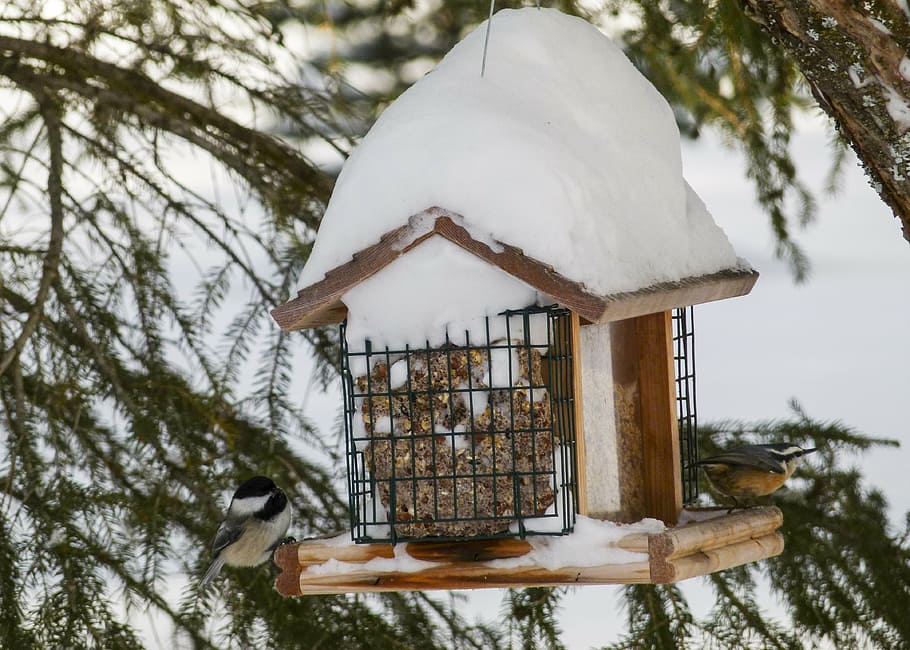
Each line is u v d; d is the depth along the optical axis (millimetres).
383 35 13133
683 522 8062
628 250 6996
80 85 11398
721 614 10633
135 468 10203
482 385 6949
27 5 11070
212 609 10172
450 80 7270
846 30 6703
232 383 10656
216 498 10305
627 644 10414
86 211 10969
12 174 11273
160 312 10789
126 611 9516
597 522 6820
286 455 10891
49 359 9969
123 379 10383
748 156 11336
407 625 10664
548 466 6910
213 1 10781
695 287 7574
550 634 10547
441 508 6988
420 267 6840
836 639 10594
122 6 10812
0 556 9266
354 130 11656
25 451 9617
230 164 11656
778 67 10484
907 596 10742
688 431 9109
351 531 7168
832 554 10891
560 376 7070
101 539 9656
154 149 11469
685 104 11328
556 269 6496
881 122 6812
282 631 10219
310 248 11328
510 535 6914
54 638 9031
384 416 7074
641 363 8266
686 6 10586
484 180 6672
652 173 7707
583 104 7512
